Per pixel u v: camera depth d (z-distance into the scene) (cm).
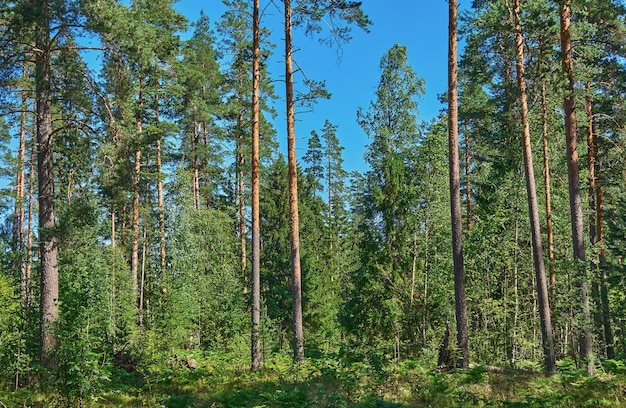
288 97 1766
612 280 1903
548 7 1533
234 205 3566
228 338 2045
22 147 3156
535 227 1638
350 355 1282
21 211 3281
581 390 1095
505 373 1472
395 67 2322
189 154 3234
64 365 925
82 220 1487
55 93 1513
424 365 1453
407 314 2058
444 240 2152
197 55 3109
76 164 1533
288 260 3266
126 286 2422
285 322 3077
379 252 2155
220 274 2531
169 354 1645
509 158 2330
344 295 3834
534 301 2364
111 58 1477
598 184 2311
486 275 2264
